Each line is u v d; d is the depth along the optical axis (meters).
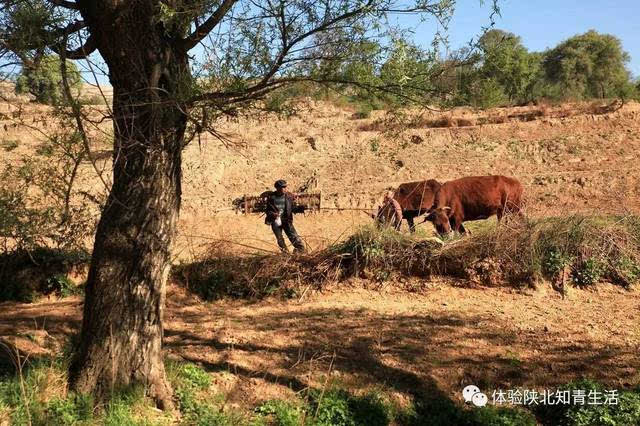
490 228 9.30
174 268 9.32
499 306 8.09
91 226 9.23
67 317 7.69
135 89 4.80
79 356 5.30
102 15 4.63
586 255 8.64
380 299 8.62
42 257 8.88
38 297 8.73
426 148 25.38
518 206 12.19
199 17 4.87
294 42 4.84
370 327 7.40
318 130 27.58
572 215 9.38
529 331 7.20
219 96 4.80
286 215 10.15
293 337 7.09
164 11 4.36
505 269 8.73
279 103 5.12
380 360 6.46
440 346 6.81
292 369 6.23
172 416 5.24
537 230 8.83
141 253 5.15
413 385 6.06
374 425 5.45
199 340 7.03
